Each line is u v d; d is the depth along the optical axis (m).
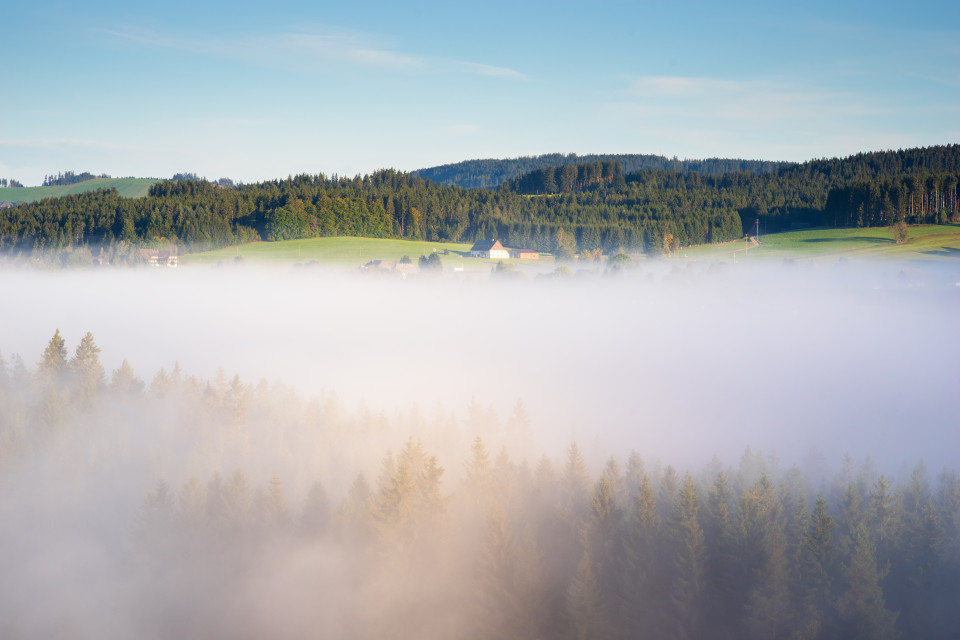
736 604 55.78
